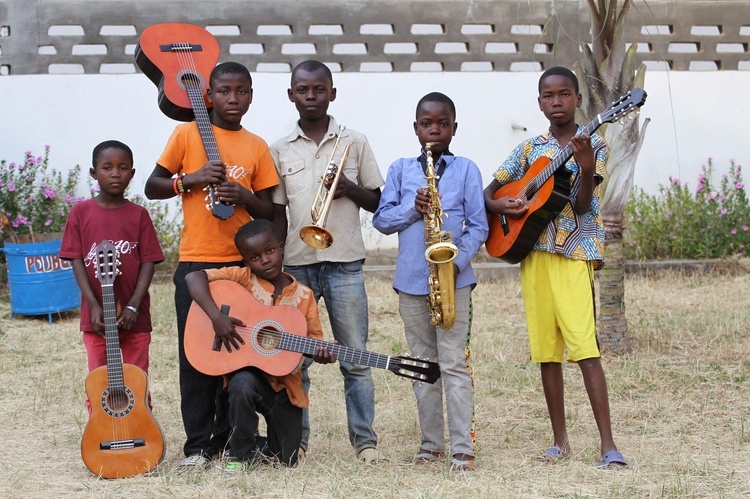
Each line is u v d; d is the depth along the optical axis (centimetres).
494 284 1057
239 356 500
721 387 669
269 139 1128
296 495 457
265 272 508
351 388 535
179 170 531
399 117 1150
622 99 482
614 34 770
